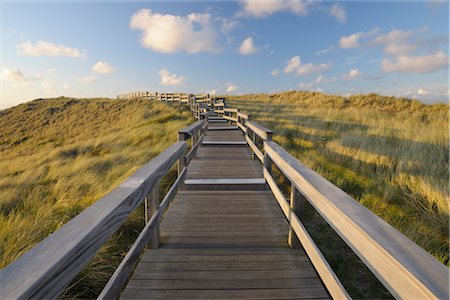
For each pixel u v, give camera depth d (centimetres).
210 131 1055
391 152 564
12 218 361
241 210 330
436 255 266
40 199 471
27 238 296
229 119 1266
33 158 1007
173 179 517
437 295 62
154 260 218
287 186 483
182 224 291
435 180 416
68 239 87
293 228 219
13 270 72
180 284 188
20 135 2198
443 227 316
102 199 124
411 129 764
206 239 258
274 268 207
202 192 394
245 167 520
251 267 208
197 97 1986
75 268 84
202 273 201
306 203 393
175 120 1464
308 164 544
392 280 77
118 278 139
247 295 177
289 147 709
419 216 351
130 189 141
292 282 190
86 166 678
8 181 631
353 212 110
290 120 1095
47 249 81
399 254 78
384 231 93
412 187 416
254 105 1872
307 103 2077
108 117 2334
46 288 71
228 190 401
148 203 220
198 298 174
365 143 630
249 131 707
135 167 590
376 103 1772
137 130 1248
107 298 125
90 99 3672
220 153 661
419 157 512
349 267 262
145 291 180
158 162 216
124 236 318
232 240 257
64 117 2677
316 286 186
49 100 3709
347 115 1154
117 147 983
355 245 99
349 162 549
